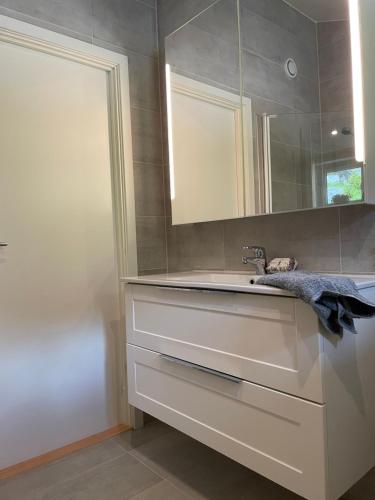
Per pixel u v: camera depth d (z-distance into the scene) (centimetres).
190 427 150
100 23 199
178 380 155
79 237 195
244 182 177
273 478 122
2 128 171
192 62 199
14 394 174
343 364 117
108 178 206
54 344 186
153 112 220
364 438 125
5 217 172
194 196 200
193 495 149
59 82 188
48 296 184
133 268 208
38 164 182
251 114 174
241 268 189
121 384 208
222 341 136
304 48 154
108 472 166
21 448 175
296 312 113
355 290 113
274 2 165
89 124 199
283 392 118
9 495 153
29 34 174
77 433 193
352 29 139
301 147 155
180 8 211
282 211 162
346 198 142
